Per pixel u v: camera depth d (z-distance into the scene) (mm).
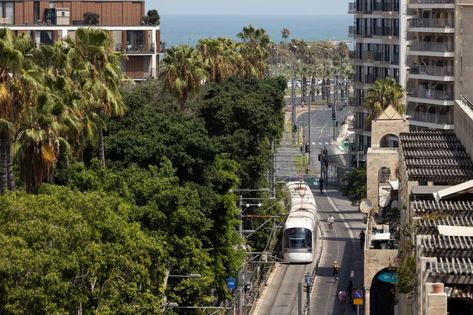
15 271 75312
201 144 121000
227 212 115438
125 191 100312
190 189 106438
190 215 100812
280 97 195875
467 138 121188
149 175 107375
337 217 183625
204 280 100062
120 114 117938
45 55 108625
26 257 75688
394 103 192000
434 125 188000
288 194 170375
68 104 103562
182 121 133125
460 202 88125
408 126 168625
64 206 83625
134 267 83250
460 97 156375
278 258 149125
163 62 155500
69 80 106938
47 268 76438
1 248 75938
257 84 190625
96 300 81438
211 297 104750
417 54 190750
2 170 93500
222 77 185375
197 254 100188
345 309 127000
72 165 101000
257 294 133375
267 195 160125
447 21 186000
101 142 116250
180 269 99688
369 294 117438
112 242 84000
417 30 189875
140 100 133875
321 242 164625
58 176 104062
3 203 81250
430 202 88125
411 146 127438
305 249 150875
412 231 85250
